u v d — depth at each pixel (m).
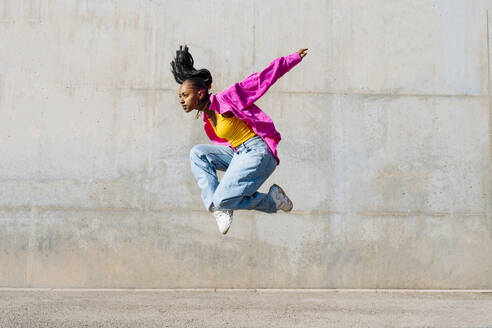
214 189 3.19
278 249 5.69
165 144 5.73
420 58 5.93
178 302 4.84
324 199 5.75
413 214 5.76
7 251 5.59
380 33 5.94
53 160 5.68
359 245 5.71
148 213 5.66
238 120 3.06
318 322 3.96
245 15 5.89
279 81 5.84
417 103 5.88
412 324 3.91
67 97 5.74
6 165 5.66
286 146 5.78
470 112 5.89
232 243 5.67
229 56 5.84
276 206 3.24
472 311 4.49
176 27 5.84
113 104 5.75
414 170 5.80
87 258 5.61
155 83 5.79
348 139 5.81
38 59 5.76
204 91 3.04
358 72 5.89
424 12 5.98
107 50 5.80
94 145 5.71
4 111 5.70
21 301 4.79
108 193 5.67
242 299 5.05
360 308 4.61
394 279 5.69
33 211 5.63
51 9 5.81
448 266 5.72
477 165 5.83
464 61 5.94
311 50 5.88
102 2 5.84
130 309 4.46
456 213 5.77
